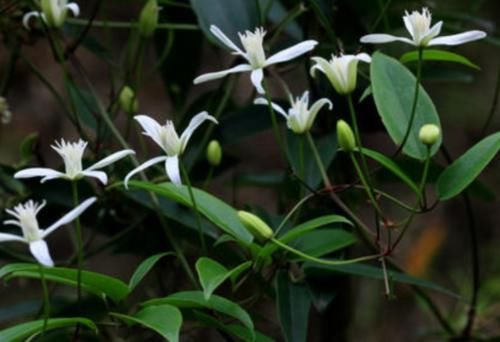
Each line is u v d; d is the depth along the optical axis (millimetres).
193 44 1013
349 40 957
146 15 928
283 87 927
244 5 910
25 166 966
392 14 977
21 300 1373
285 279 850
